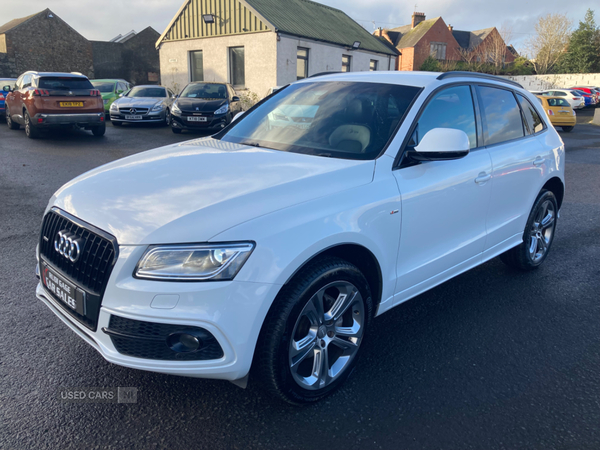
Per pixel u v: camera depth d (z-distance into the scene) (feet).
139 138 41.93
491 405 8.25
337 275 7.73
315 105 10.94
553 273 14.47
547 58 161.17
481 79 11.99
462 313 11.71
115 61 127.75
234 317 6.60
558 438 7.50
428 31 154.40
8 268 13.25
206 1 69.87
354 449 7.16
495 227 11.93
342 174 8.30
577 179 30.58
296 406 8.03
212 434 7.34
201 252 6.53
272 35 64.39
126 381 8.52
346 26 86.99
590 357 9.88
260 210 7.02
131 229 6.77
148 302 6.51
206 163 8.80
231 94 48.29
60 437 7.13
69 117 38.91
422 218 9.37
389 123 9.64
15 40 111.55
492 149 11.53
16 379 8.41
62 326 10.28
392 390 8.59
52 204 8.31
